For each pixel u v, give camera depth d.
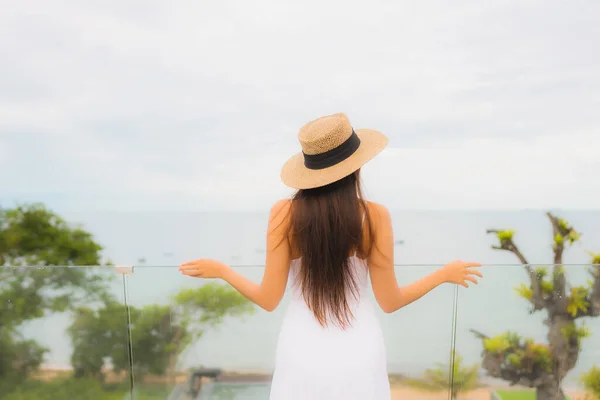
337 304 1.40
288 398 1.43
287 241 1.46
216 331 2.18
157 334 2.19
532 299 2.17
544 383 2.17
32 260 17.19
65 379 2.20
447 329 2.18
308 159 1.40
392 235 1.45
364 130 1.53
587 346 2.17
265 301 1.54
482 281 2.17
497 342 2.17
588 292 2.17
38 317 2.18
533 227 52.62
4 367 2.19
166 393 2.19
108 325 2.18
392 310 1.57
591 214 54.25
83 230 17.73
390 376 2.18
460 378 2.18
